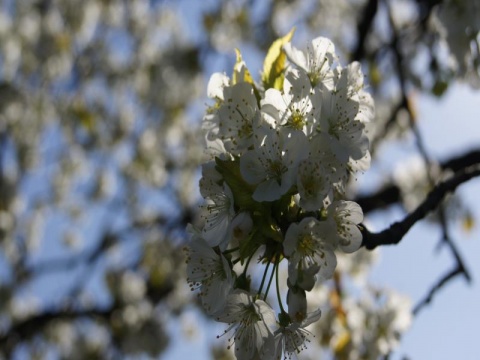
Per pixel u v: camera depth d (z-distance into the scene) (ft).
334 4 5.65
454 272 2.06
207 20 5.30
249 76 1.56
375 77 3.62
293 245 1.40
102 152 6.02
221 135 1.49
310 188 1.39
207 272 1.47
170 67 5.43
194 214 4.97
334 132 1.45
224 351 4.50
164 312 5.04
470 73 2.20
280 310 1.44
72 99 5.90
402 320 2.49
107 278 4.99
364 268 2.93
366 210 3.93
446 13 2.20
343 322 2.52
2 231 5.45
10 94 5.62
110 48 6.10
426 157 2.64
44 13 5.90
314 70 1.53
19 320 5.24
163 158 5.76
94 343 5.16
